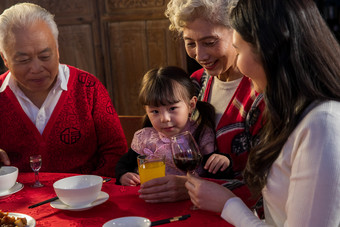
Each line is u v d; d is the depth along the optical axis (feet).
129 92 12.10
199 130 6.11
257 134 5.44
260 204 4.83
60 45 12.20
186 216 4.04
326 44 3.47
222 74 6.14
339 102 3.41
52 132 6.49
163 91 5.86
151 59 11.59
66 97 6.64
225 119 5.93
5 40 5.94
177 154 4.71
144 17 11.32
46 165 6.53
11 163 6.55
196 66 11.32
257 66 3.69
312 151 3.28
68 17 11.98
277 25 3.42
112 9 11.63
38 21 6.00
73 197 4.19
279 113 3.63
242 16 3.62
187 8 5.35
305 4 3.47
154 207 4.38
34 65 6.02
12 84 6.54
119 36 11.75
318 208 3.21
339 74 3.46
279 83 3.51
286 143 3.60
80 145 6.70
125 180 5.59
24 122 6.43
